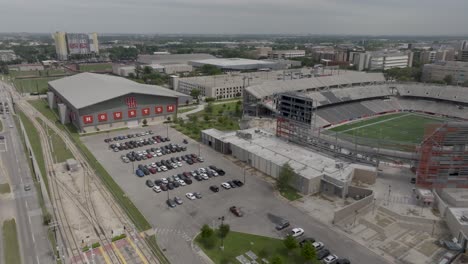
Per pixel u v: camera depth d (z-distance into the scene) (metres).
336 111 198.25
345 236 79.12
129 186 102.56
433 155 95.19
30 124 172.50
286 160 112.88
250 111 197.50
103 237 76.69
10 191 98.31
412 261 70.75
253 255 71.19
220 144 133.62
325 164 110.81
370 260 70.69
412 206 93.25
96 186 101.94
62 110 171.25
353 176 108.94
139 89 178.88
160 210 88.94
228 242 75.56
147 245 74.06
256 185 105.19
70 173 111.06
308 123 125.19
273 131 160.50
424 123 187.38
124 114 168.75
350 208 86.75
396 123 187.38
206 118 176.62
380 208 92.00
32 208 88.94
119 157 126.88
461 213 81.94
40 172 111.50
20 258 69.06
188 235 78.06
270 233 79.38
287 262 69.44
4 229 78.81
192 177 110.06
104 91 171.38
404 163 121.62
